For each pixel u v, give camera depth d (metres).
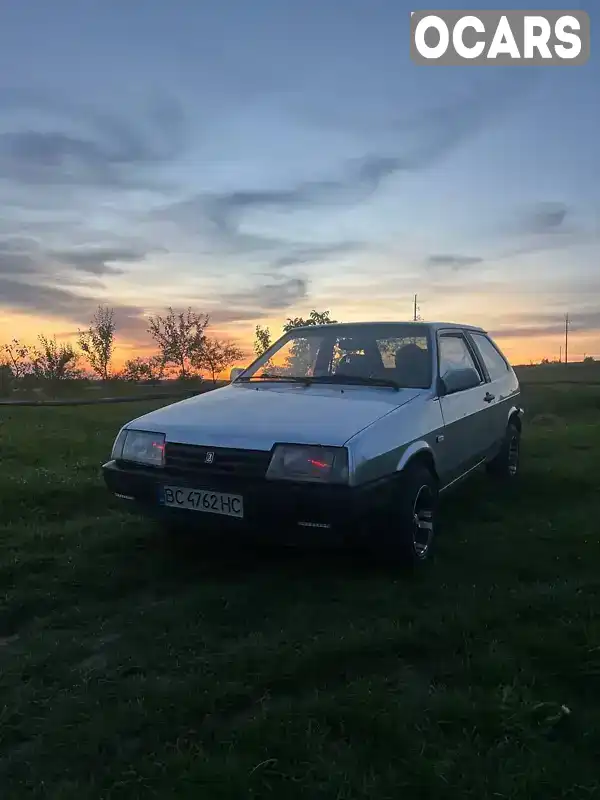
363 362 4.91
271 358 5.32
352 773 2.12
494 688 2.62
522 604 3.41
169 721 2.43
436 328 5.13
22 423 10.65
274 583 3.76
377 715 2.41
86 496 5.63
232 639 3.08
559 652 2.89
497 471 6.26
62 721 2.43
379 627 3.13
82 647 3.00
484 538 4.58
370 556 4.02
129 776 2.13
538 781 2.08
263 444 3.63
